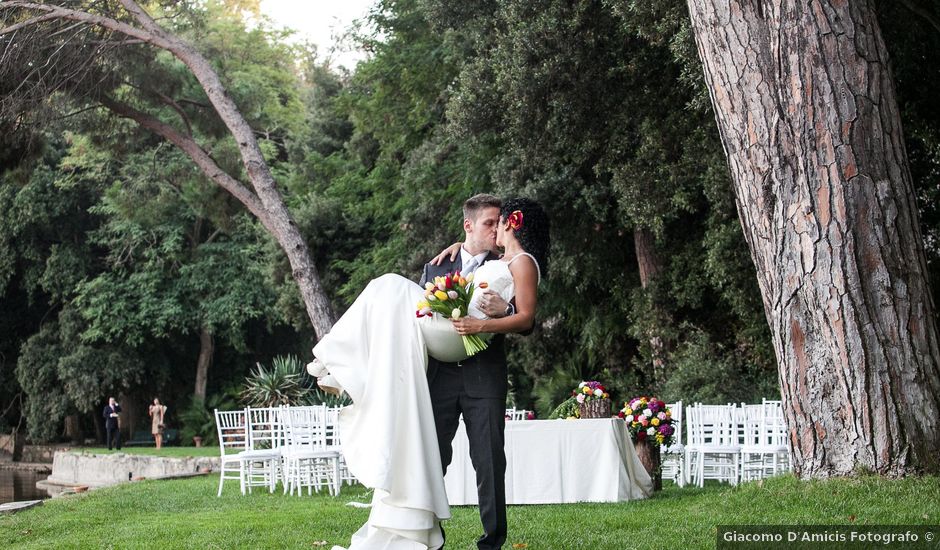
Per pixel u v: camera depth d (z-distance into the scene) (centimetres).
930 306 677
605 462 868
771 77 695
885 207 672
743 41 709
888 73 697
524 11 1383
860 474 659
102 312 3106
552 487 862
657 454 1000
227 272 3216
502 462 440
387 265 2286
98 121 2047
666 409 995
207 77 1836
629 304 1794
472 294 426
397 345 421
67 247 3278
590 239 1739
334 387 438
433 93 2128
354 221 2650
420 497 406
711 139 1323
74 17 1761
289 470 1081
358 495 1029
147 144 2236
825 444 679
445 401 438
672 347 1722
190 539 644
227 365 3509
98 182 3216
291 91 3472
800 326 687
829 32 681
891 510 580
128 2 1828
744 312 1434
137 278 3155
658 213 1425
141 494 1135
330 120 3006
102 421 3438
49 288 3259
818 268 674
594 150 1533
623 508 774
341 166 2781
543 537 575
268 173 1844
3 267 3259
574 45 1349
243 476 1096
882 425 658
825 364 677
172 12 2098
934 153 1316
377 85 2277
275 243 2644
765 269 708
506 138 1595
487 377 439
